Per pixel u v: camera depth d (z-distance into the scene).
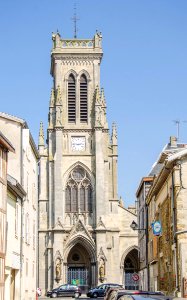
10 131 43.62
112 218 91.94
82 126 94.94
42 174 92.94
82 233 90.19
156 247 56.12
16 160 43.16
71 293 79.00
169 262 44.34
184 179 40.00
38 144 93.94
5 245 33.88
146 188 71.44
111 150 94.75
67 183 93.19
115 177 93.62
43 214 91.25
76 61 97.38
